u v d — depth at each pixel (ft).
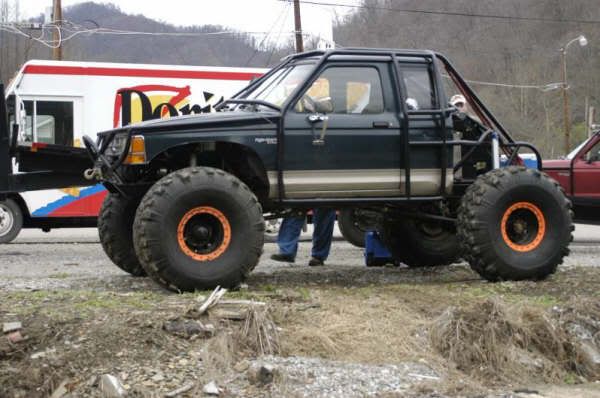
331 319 18.62
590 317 19.45
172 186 20.49
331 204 23.02
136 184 22.80
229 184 20.95
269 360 16.42
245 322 17.29
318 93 22.84
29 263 33.60
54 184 34.45
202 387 15.15
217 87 46.91
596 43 161.79
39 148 33.99
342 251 38.96
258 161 22.40
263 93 24.00
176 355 16.08
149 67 45.88
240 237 20.99
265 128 22.15
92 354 15.78
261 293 20.45
